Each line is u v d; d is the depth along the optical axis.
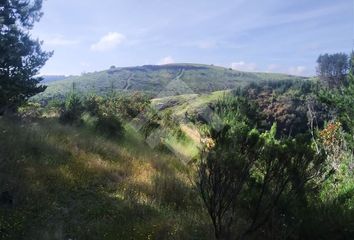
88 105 22.83
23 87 17.19
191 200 9.57
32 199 8.02
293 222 7.24
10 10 17.64
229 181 6.79
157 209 8.57
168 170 12.62
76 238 6.72
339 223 7.11
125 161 12.84
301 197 7.47
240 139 7.00
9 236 6.45
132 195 9.20
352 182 8.50
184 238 7.01
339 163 10.95
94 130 18.19
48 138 12.87
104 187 9.66
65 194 8.71
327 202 7.79
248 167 6.93
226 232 7.05
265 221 7.11
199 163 7.41
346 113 17.33
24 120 16.70
